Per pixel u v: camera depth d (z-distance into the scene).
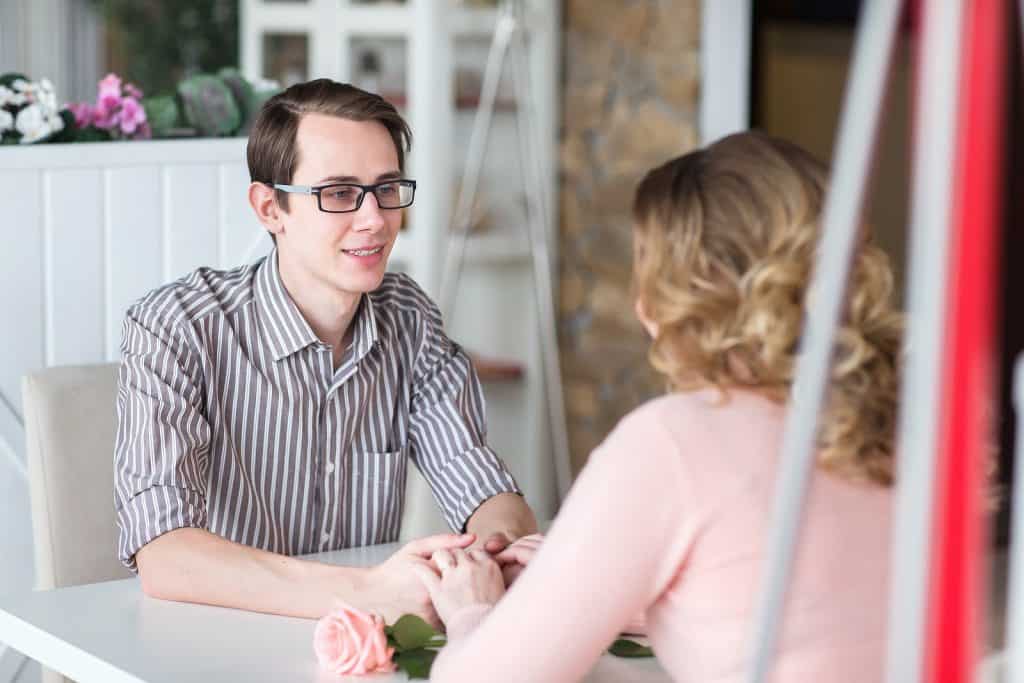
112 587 1.99
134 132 2.87
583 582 1.30
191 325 2.17
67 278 2.70
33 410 2.28
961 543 0.80
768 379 1.33
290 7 4.88
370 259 2.15
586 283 4.98
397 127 2.19
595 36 4.88
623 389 4.90
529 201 4.80
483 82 4.88
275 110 2.15
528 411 5.04
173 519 1.98
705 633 1.32
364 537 2.35
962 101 0.77
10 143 2.68
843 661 1.30
